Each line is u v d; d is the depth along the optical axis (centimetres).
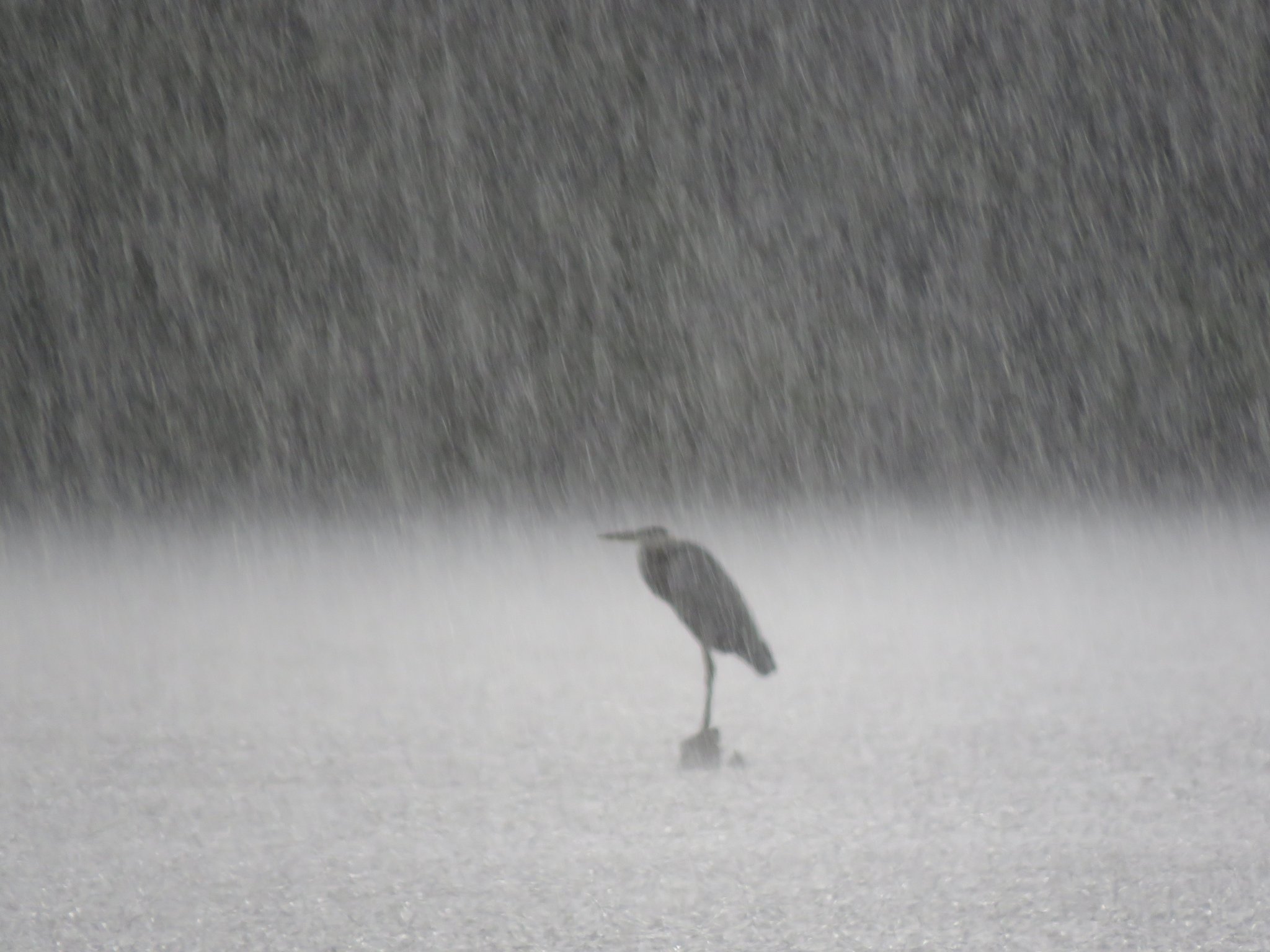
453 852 570
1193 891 508
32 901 509
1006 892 508
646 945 459
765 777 704
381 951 456
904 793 666
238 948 460
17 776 713
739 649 746
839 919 482
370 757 762
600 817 626
